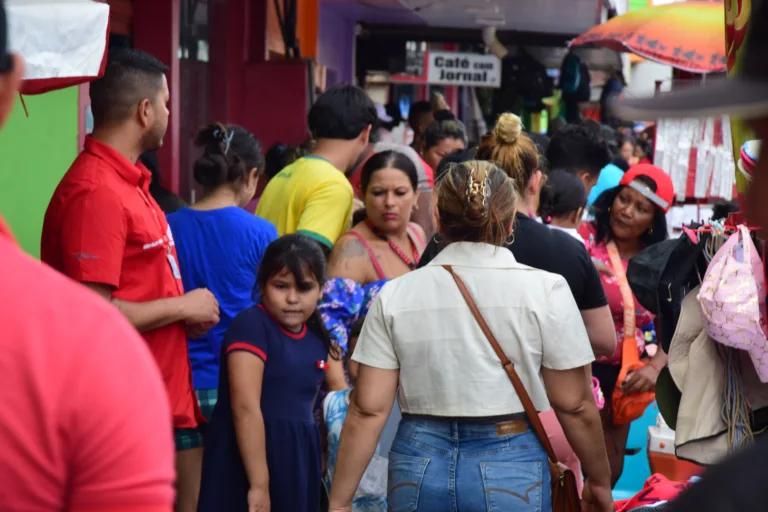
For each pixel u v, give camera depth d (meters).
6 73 2.24
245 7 13.23
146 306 5.45
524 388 4.89
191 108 12.16
